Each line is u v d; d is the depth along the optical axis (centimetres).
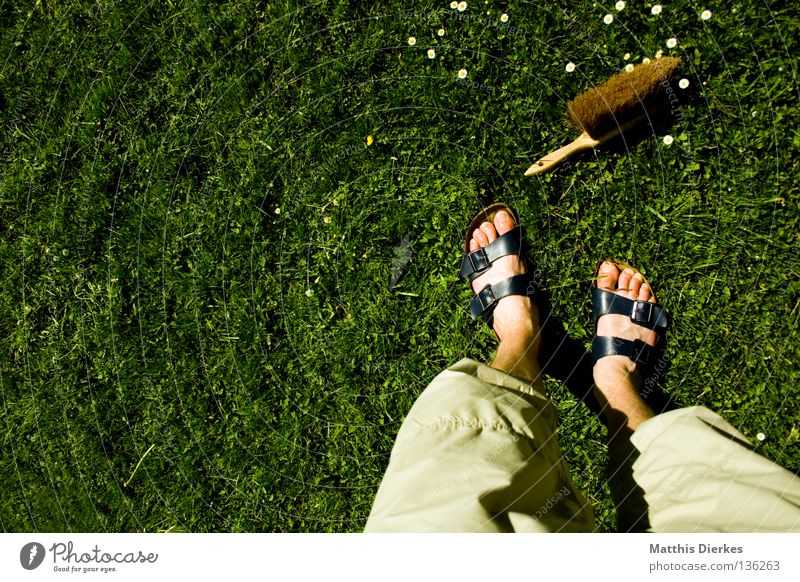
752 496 95
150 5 164
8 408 163
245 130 160
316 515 150
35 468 161
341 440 152
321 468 152
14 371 164
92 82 166
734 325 139
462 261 150
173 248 161
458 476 96
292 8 158
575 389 145
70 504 158
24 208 167
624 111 138
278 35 159
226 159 160
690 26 141
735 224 139
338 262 156
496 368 131
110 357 161
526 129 149
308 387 154
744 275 139
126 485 158
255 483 153
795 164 136
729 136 139
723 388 138
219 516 153
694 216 141
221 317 158
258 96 160
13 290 166
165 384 159
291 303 156
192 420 157
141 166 163
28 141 168
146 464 157
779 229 137
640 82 137
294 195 157
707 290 141
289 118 158
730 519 95
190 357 159
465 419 104
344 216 156
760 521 93
